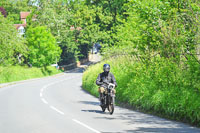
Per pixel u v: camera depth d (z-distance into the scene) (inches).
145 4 1290.6
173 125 846.5
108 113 1122.0
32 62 5575.8
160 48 1236.5
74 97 1798.7
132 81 1327.5
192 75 1004.6
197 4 1192.8
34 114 1139.3
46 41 5502.0
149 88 1165.1
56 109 1263.5
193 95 909.2
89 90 2215.8
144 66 1311.5
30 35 5462.6
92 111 1187.3
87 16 5925.2
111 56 2192.4
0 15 4677.7
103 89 1093.8
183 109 915.4
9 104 1503.4
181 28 1181.7
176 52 1139.3
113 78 1115.9
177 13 1230.3
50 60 5649.6
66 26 6811.0
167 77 1117.7
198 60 1029.8
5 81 4018.2
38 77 5123.0
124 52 1950.1
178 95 984.3
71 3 6825.8
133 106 1243.2
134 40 1386.6
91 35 5876.0
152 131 770.2
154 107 1067.9
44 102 1545.3
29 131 829.2
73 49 6771.7
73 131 805.2
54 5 6929.1
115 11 5354.3
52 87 2787.9
